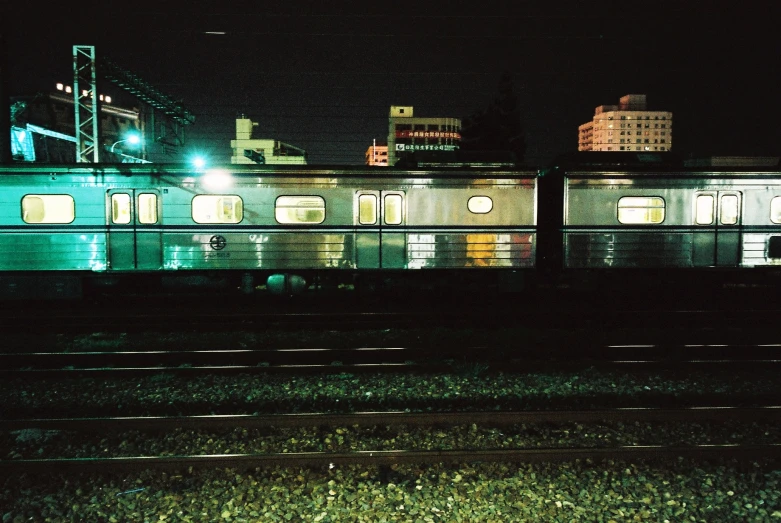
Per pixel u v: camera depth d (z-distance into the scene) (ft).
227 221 41.04
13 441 18.71
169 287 42.34
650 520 14.44
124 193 40.50
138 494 15.51
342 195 41.24
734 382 24.95
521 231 41.93
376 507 14.92
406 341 33.14
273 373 26.03
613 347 29.66
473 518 14.46
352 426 19.70
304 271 42.14
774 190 42.75
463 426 19.69
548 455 17.04
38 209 40.19
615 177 42.01
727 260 42.80
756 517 14.49
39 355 27.99
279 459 16.76
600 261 42.27
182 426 19.52
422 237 41.65
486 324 37.60
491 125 110.73
